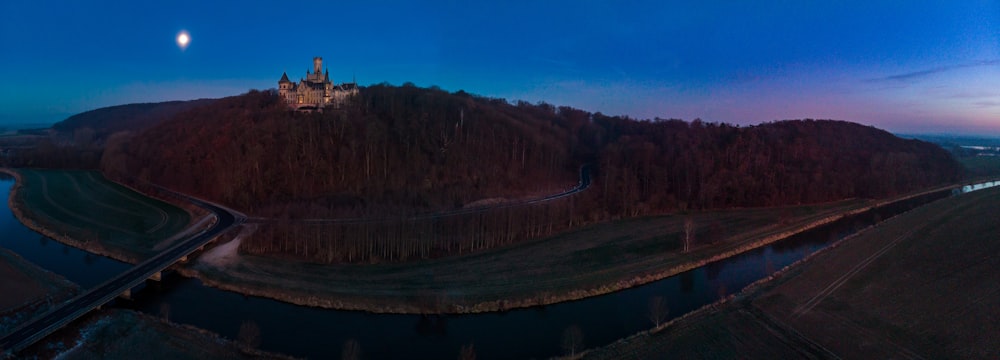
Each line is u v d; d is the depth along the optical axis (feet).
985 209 460.14
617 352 250.57
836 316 282.36
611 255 415.23
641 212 573.33
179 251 375.25
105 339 254.88
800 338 261.03
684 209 596.70
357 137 582.76
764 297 313.73
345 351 227.20
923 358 236.43
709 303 320.91
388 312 302.66
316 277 349.20
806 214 588.50
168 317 280.10
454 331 281.33
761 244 469.98
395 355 250.98
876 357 240.53
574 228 498.69
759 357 244.01
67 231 453.58
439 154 605.73
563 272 369.50
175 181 599.98
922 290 297.94
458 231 443.73
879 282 319.47
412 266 377.09
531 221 484.33
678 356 246.06
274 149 558.97
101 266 374.84
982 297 275.39
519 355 253.24
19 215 519.19
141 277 323.16
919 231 412.57
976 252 335.26
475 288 333.83
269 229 424.46
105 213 511.40
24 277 325.01
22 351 234.38
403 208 487.20
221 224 447.83
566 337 253.24
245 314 296.51
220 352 244.22
